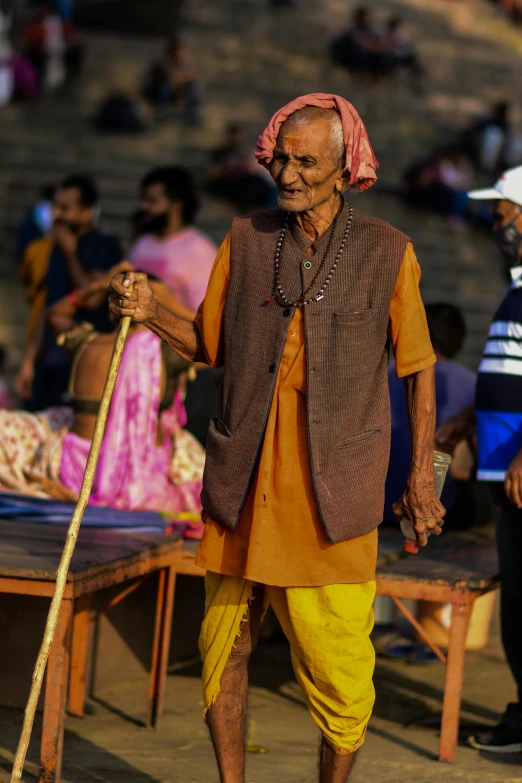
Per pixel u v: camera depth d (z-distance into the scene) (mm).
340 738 6199
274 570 6004
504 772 7910
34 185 31141
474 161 38000
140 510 9703
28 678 8875
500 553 8375
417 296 6059
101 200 31250
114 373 6188
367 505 6012
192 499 10156
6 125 34906
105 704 9102
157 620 8617
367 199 34625
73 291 13664
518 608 8359
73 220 13719
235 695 6320
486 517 10758
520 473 7824
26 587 7117
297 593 6070
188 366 9930
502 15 55312
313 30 47781
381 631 11438
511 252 8352
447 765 8016
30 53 38500
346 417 5945
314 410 5895
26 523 8875
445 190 34781
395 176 36812
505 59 49969
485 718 9156
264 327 5984
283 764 7906
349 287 5930
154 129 36812
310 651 6094
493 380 8211
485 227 35031
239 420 6039
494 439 8234
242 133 36750
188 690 9609
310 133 5773
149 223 13344
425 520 6230
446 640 10844
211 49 44531
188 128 37500
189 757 7988
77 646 8750
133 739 8320
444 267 32406
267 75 42906
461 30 52281
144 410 9742
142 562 8094
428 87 45531
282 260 5992
